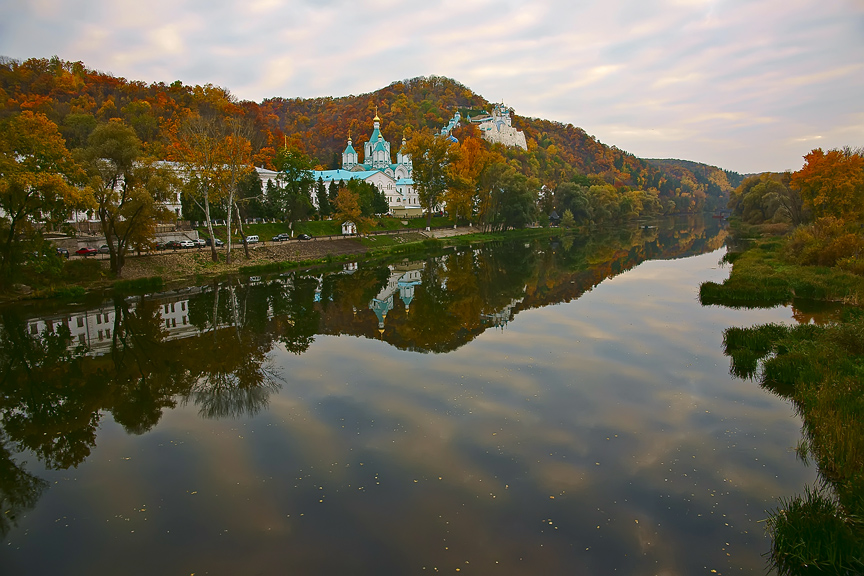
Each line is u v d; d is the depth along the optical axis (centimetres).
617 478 1550
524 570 1181
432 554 1238
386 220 10169
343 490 1516
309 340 3183
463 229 11075
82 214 6116
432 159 9800
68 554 1270
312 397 2234
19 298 4334
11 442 1909
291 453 1745
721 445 1739
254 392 2316
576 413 2005
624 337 3044
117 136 4675
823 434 1672
